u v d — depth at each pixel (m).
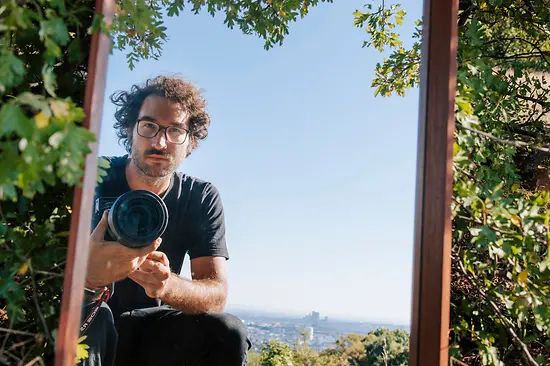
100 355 1.91
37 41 1.46
